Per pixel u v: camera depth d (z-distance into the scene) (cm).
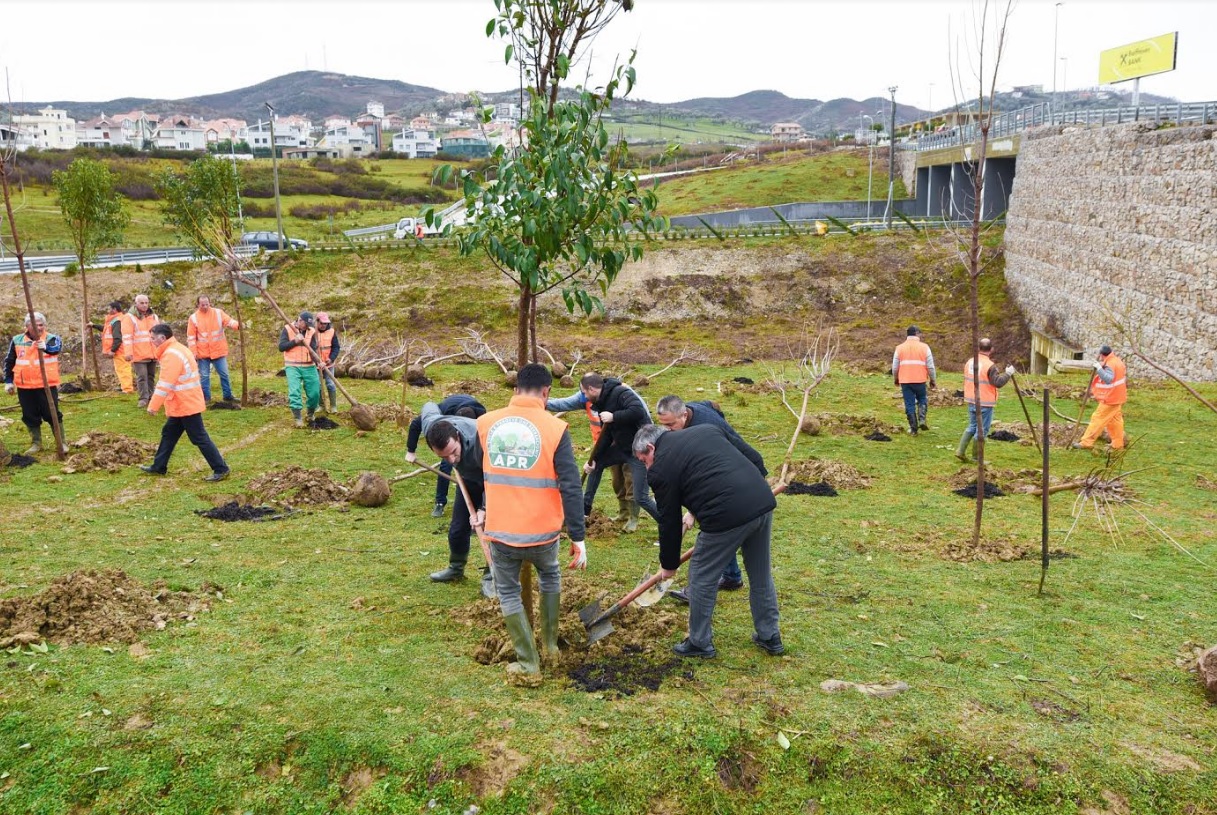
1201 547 820
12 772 444
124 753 457
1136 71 3412
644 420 786
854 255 3931
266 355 3061
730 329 3456
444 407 741
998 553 791
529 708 497
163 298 3625
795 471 1109
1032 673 551
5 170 1046
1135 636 608
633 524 870
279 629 597
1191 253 2072
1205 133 2058
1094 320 2692
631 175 625
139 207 6412
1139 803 435
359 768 454
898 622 632
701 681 533
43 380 1045
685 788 445
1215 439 1353
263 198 7419
